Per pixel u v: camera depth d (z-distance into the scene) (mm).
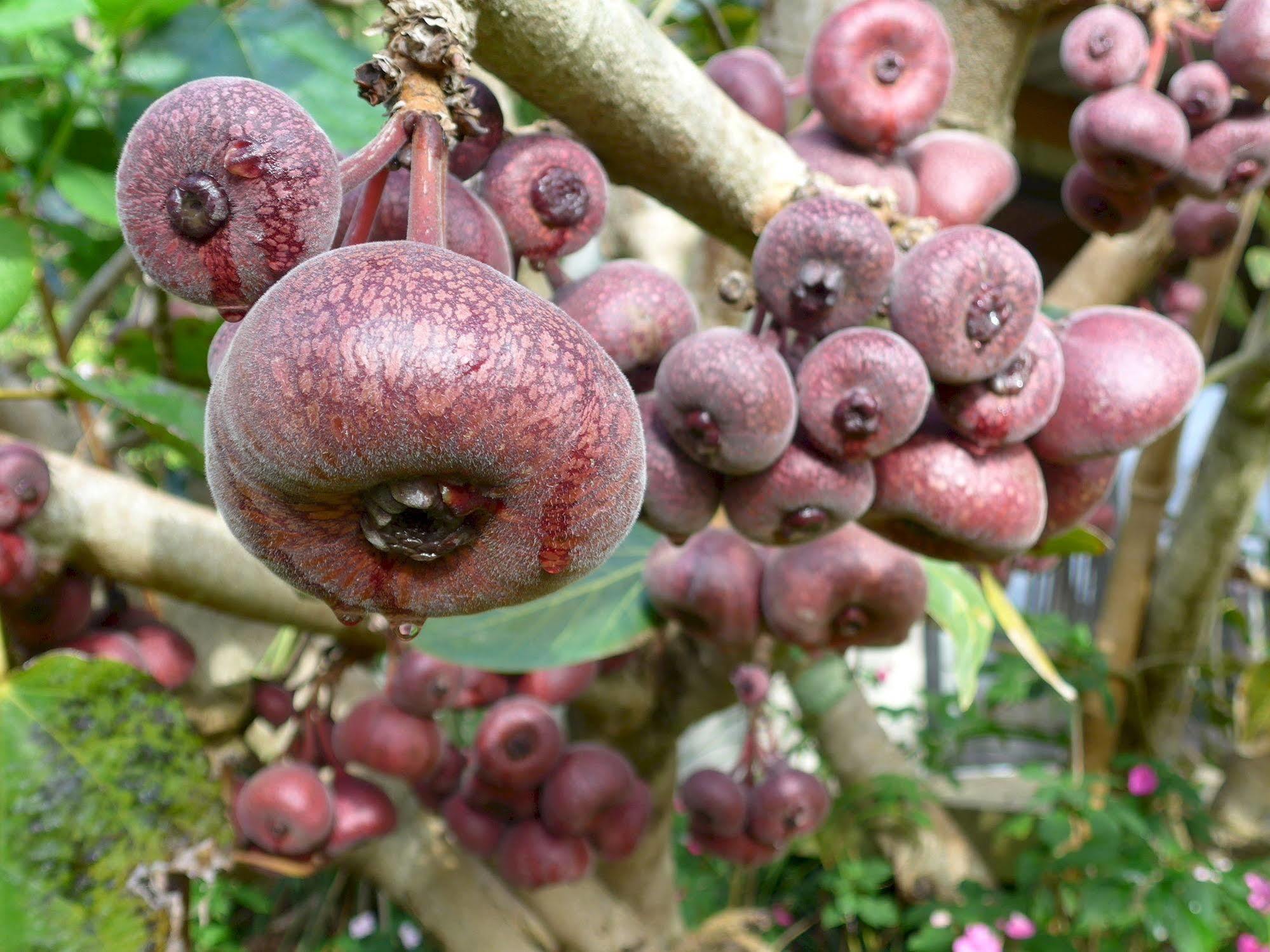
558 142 269
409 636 197
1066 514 343
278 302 164
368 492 174
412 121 195
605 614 505
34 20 391
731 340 277
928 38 325
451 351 157
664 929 712
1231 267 779
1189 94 369
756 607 458
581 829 570
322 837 480
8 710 357
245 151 184
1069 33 389
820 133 348
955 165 363
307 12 442
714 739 1462
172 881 367
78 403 473
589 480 170
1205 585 986
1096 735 1070
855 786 988
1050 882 969
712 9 601
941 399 294
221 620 525
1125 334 306
